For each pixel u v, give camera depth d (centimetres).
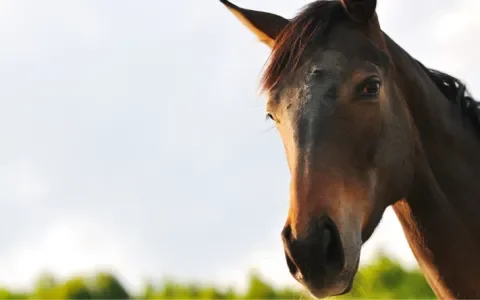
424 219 418
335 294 359
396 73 417
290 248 356
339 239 361
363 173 384
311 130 376
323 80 385
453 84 445
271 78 399
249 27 463
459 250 414
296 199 365
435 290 428
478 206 418
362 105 386
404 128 407
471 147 429
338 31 401
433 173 420
